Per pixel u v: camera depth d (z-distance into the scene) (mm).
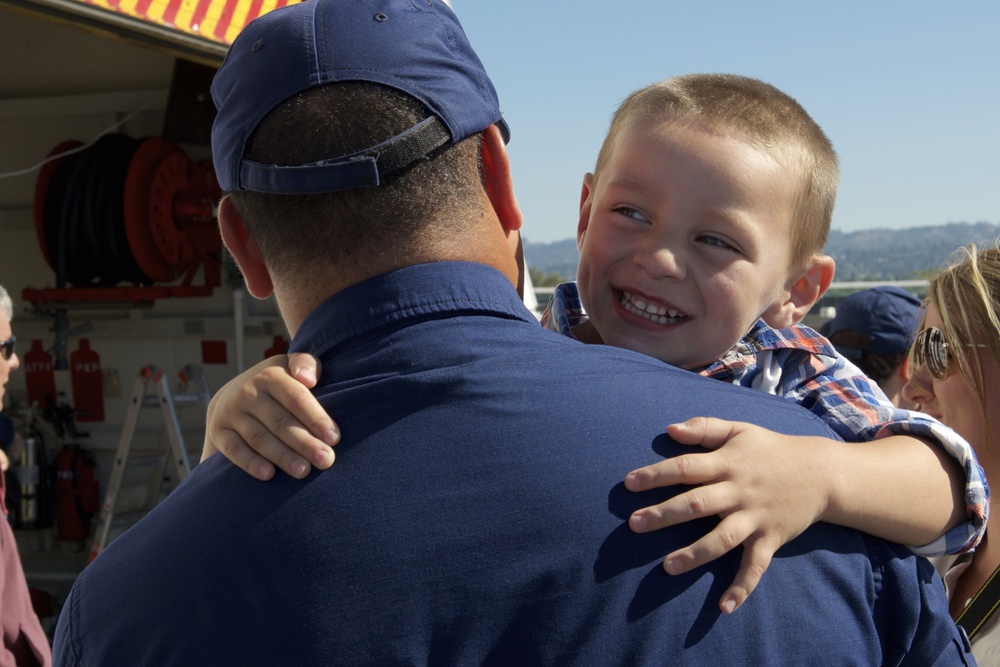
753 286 1466
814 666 939
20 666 2770
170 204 4457
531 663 866
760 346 1603
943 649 1040
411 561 882
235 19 3156
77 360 4980
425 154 993
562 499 907
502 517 896
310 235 1013
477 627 869
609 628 880
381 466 925
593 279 1551
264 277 1156
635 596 893
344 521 902
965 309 1750
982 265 1763
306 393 976
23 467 4785
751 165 1430
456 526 893
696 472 942
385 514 901
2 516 2775
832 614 970
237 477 977
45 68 4797
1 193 4965
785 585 955
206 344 4871
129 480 4836
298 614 879
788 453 1012
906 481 1116
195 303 4855
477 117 1038
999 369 1700
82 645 977
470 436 932
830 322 4121
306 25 1016
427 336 987
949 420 1828
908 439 1224
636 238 1484
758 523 945
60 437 4969
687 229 1441
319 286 1036
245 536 924
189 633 907
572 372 995
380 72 994
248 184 1016
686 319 1484
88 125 4875
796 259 1576
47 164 4539
